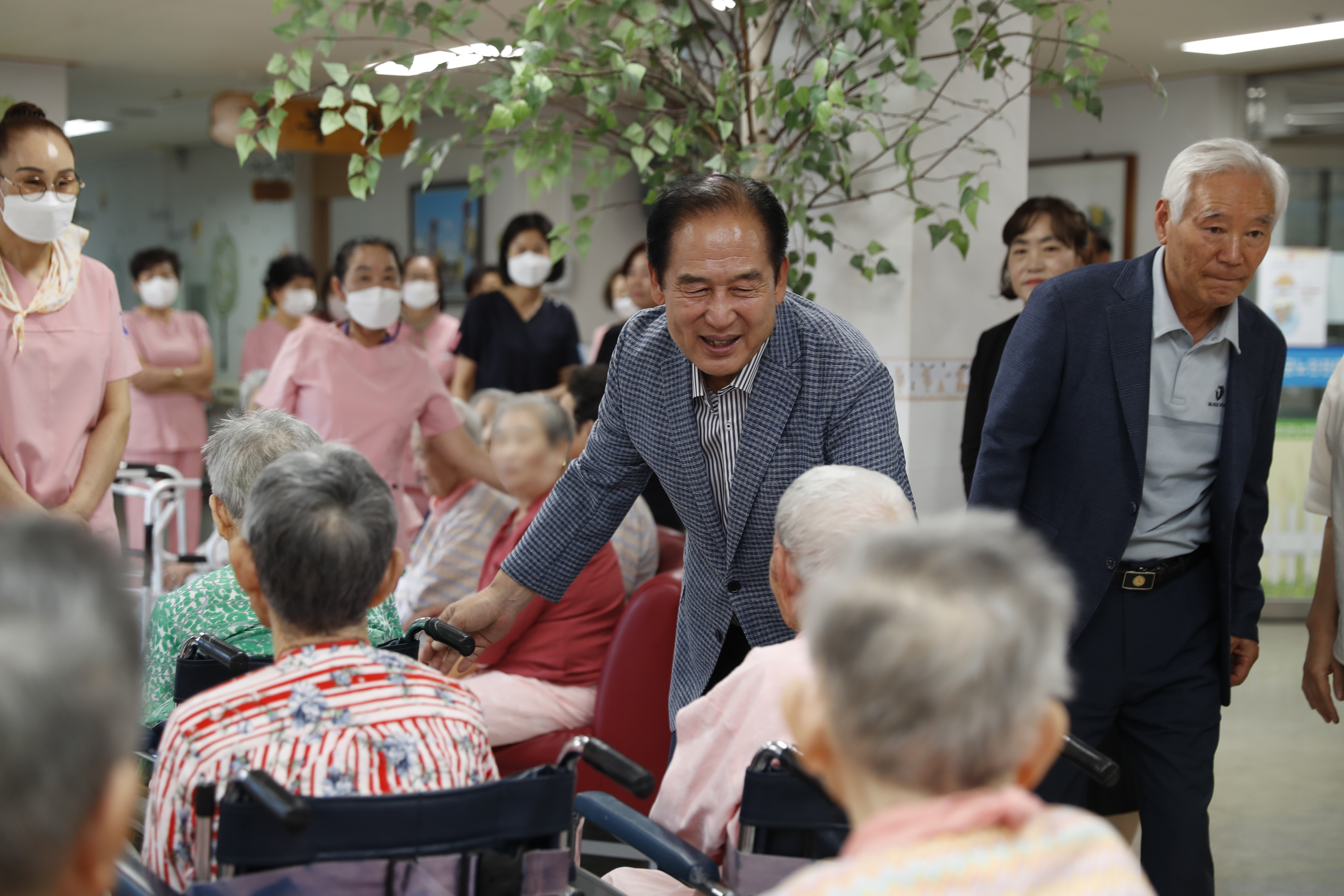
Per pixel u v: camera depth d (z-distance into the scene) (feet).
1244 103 20.52
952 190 11.19
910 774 2.57
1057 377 6.97
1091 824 2.55
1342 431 7.70
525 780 4.17
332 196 31.45
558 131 10.10
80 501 9.06
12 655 2.32
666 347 6.49
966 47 10.14
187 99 26.23
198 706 4.29
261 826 3.80
